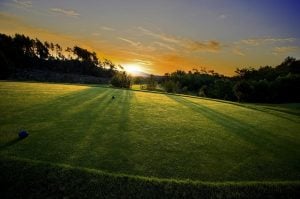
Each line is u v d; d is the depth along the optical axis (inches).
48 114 637.3
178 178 342.6
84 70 4640.8
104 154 400.2
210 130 604.1
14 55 3479.3
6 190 324.2
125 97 1145.4
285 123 770.2
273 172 382.0
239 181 346.9
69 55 4894.2
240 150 470.6
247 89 2480.3
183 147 462.9
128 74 2511.1
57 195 318.0
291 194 337.4
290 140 561.9
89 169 346.0
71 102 853.8
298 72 3459.6
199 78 3725.4
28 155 376.5
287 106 1841.8
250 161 419.5
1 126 506.6
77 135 481.4
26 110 663.1
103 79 3966.5
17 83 1456.7
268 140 549.6
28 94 960.9
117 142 460.4
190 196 319.6
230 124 690.8
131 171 351.6
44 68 4116.6
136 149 433.1
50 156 378.3
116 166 362.6
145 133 532.1
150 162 384.2
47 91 1127.6
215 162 404.2
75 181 330.0
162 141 487.8
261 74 3823.8
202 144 489.4
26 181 332.5
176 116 746.2
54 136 465.7
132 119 654.5
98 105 834.2
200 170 370.9
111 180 329.7
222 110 958.4
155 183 328.5
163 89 2635.3
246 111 979.9
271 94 2469.2
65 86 1553.9
